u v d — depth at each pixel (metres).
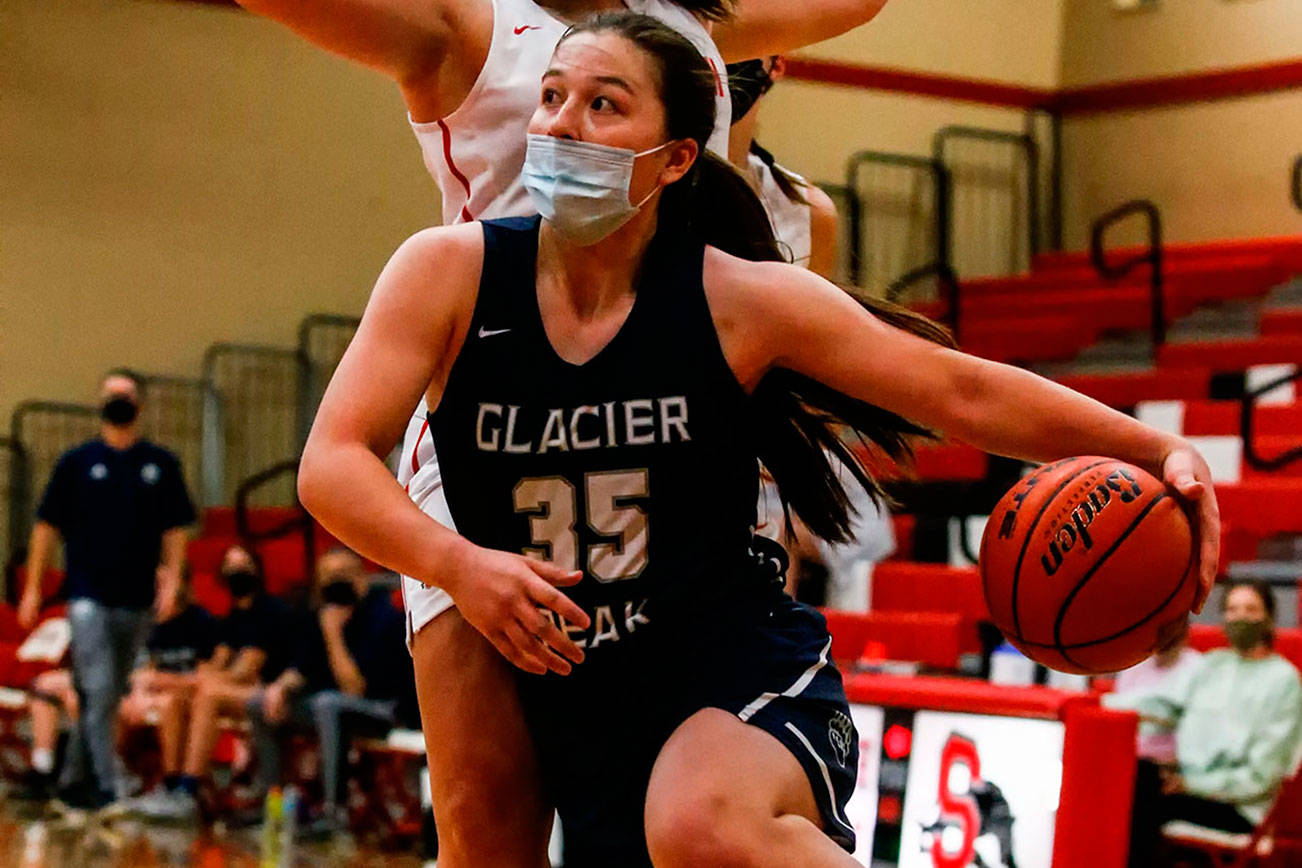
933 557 11.59
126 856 9.52
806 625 3.26
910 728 5.95
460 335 3.05
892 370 3.04
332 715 10.31
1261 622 7.89
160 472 11.62
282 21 3.34
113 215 15.71
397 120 16.77
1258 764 7.71
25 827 10.71
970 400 3.06
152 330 15.84
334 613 10.67
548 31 3.54
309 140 16.39
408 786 10.16
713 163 3.28
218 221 16.06
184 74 15.93
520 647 2.78
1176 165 17.73
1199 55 17.56
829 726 3.13
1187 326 14.70
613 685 3.19
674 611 3.13
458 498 3.16
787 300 3.05
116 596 11.40
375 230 16.66
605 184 2.96
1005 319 16.12
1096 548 2.98
